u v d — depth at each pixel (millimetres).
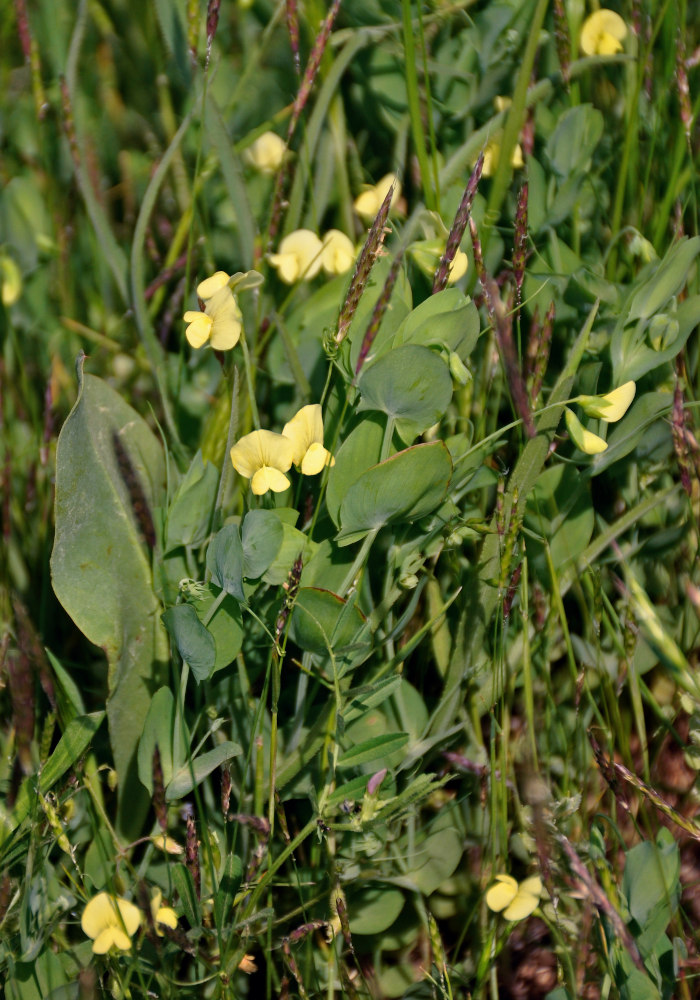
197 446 1145
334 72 1145
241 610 1073
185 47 1156
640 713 1109
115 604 1087
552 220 1160
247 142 1165
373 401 1071
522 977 1110
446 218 1142
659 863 1057
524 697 1094
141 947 1078
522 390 1027
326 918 1087
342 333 1063
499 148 1135
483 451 1104
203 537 1088
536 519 1114
